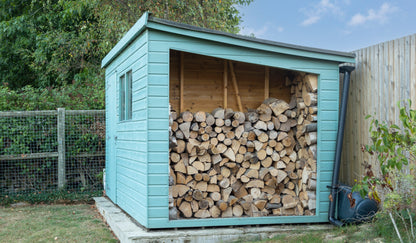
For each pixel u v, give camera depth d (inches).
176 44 187.8
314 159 211.3
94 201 327.9
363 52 212.1
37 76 577.6
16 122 318.3
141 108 197.8
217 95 245.3
